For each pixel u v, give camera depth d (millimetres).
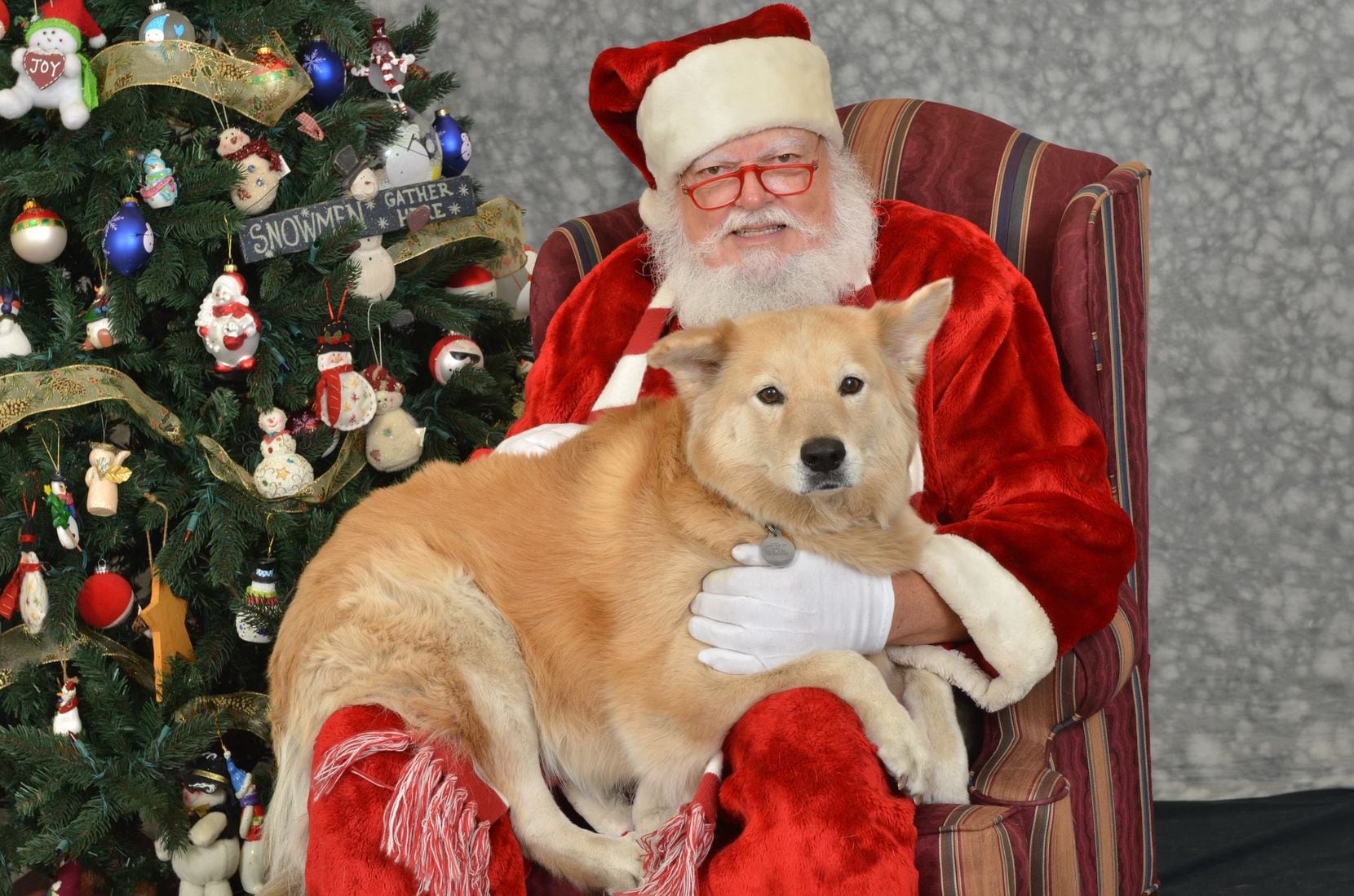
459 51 4430
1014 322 2496
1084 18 3822
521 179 4484
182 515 3164
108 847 3176
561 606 2100
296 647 2119
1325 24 3600
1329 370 3732
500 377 3682
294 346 3178
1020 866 1914
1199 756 3867
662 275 2889
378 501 2275
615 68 2770
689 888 1794
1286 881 3154
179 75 2865
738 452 2018
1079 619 2162
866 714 1910
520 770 2055
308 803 1963
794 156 2660
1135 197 2666
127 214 2803
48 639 2979
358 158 3176
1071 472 2316
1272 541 3842
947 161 2945
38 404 2811
